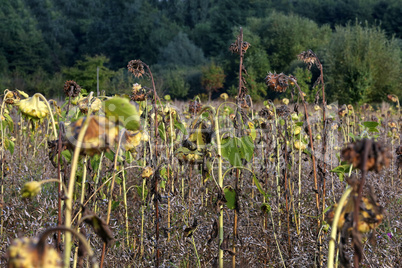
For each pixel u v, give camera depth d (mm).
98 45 54844
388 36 42781
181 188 2799
